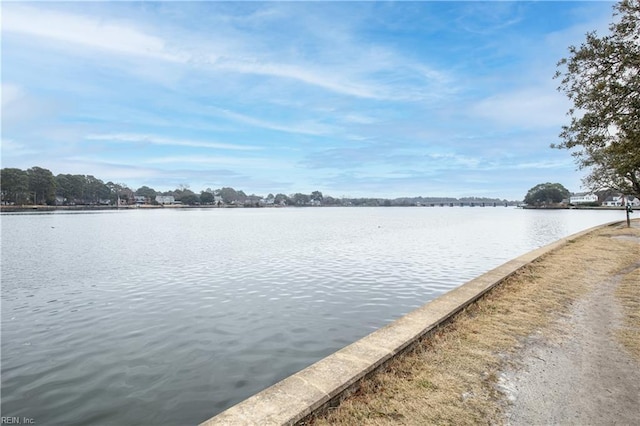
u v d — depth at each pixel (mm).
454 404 3611
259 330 8844
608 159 20078
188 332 8773
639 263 11789
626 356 4758
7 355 7508
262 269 17953
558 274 10055
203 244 30969
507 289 8289
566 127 8430
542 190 172125
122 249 27672
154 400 5664
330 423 3285
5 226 59250
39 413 5363
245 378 6355
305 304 11219
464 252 24141
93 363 7078
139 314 10391
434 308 6297
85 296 12758
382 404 3604
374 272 16734
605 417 3404
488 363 4531
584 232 24031
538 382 4066
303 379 3783
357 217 108750
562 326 5902
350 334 8508
